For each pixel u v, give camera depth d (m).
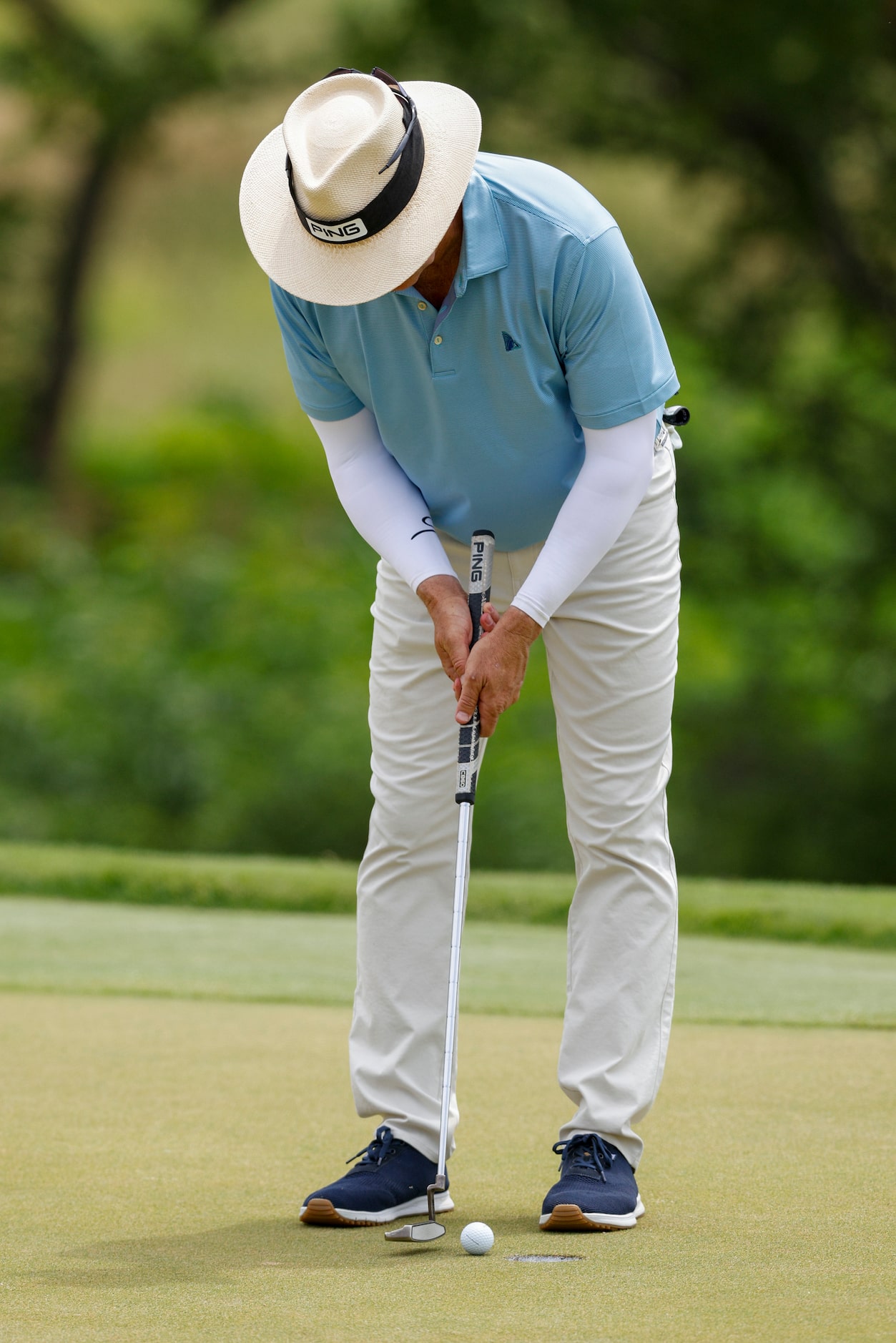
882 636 60.03
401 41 54.91
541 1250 8.56
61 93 68.12
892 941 20.06
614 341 9.08
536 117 55.84
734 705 58.75
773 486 65.50
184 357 101.25
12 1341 6.92
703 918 20.94
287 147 8.77
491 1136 11.30
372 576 66.50
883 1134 11.04
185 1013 15.78
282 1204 9.57
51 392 85.56
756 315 57.78
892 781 55.75
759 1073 13.05
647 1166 10.32
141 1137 11.12
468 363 9.13
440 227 8.66
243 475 85.06
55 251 84.06
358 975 10.17
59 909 22.27
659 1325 7.05
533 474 9.64
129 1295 7.68
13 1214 9.28
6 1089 12.51
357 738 52.53
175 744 52.84
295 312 9.50
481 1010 16.03
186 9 70.62
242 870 23.73
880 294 56.09
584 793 9.88
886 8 49.62
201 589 62.28
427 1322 7.15
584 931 9.92
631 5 50.59
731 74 49.97
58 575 66.75
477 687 9.33
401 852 10.01
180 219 109.19
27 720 52.84
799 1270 8.00
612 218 9.20
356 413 9.95
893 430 59.50
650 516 9.82
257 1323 7.17
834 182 55.41
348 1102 12.17
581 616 9.77
